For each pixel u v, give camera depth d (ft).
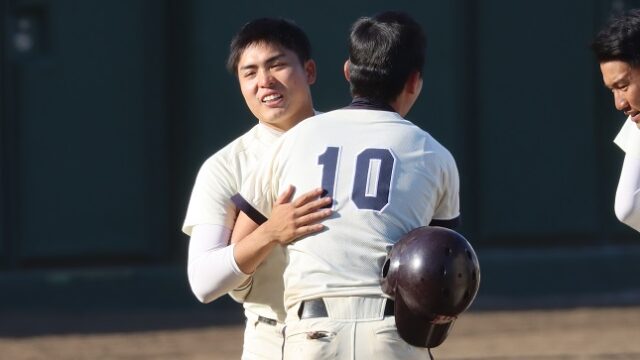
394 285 45.19
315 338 46.03
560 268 159.53
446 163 48.83
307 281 46.62
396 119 48.88
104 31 150.10
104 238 150.30
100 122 150.10
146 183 151.12
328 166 47.57
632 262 162.09
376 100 49.37
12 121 149.38
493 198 158.71
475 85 157.99
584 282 160.56
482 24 157.89
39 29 150.20
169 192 152.25
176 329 136.87
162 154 151.53
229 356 119.24
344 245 46.57
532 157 159.53
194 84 150.71
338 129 48.49
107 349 124.36
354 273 46.32
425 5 155.33
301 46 55.72
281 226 47.24
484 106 157.99
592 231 161.79
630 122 51.47
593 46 48.75
